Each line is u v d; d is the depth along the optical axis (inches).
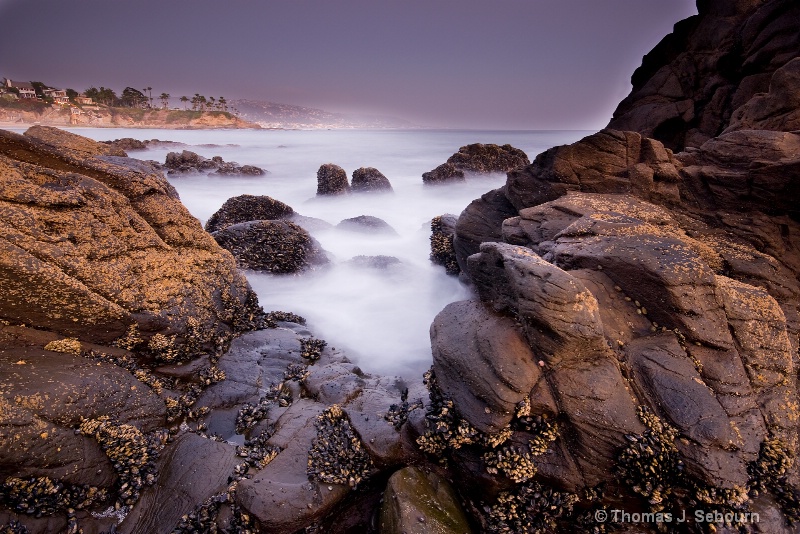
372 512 267.0
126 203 368.8
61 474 239.3
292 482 259.6
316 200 1338.6
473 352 268.1
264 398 356.8
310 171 2146.9
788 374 281.7
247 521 242.7
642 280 298.2
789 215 457.1
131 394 298.2
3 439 220.4
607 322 292.2
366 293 639.8
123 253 351.9
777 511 227.1
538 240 446.6
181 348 369.1
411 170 2206.0
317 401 350.6
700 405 247.1
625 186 534.9
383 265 703.7
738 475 230.5
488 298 325.4
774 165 448.8
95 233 331.3
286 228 681.0
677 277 286.5
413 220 1189.1
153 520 249.1
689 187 517.0
